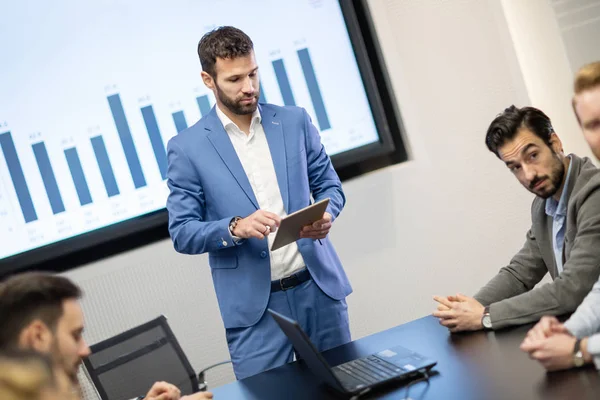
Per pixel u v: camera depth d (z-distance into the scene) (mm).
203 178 2789
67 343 1482
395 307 4070
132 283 3801
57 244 3719
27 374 844
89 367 2971
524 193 4199
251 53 2723
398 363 1970
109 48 3814
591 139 1887
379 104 4039
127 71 3824
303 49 3996
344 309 2838
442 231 4121
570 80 4184
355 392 1844
